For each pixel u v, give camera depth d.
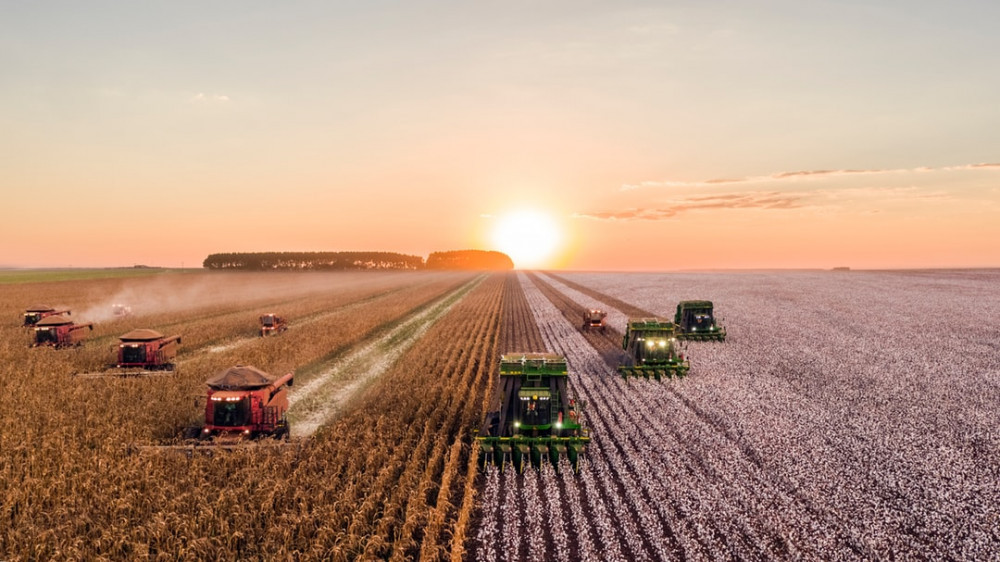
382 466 18.31
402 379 30.91
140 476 16.56
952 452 20.98
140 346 31.06
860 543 14.53
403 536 14.23
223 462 17.72
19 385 27.28
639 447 21.05
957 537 14.93
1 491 15.55
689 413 25.56
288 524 14.26
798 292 93.88
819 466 19.48
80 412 22.97
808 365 36.72
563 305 80.31
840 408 26.73
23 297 87.12
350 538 13.62
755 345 44.19
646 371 32.53
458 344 41.94
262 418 19.98
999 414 25.86
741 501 16.77
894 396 29.00
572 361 37.94
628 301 86.25
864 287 101.06
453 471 18.20
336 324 55.00
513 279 167.62
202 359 36.12
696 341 45.69
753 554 13.95
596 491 17.20
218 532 14.06
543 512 15.99
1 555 13.02
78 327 40.72
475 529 15.26
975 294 84.31
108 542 13.34
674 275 183.75
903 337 47.91
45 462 17.50
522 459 18.81
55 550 13.07
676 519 15.61
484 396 27.81
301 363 36.12
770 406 26.97
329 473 17.20
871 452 20.89
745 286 112.50
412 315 67.56
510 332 52.09
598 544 14.35
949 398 28.66
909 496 17.27
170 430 21.59
